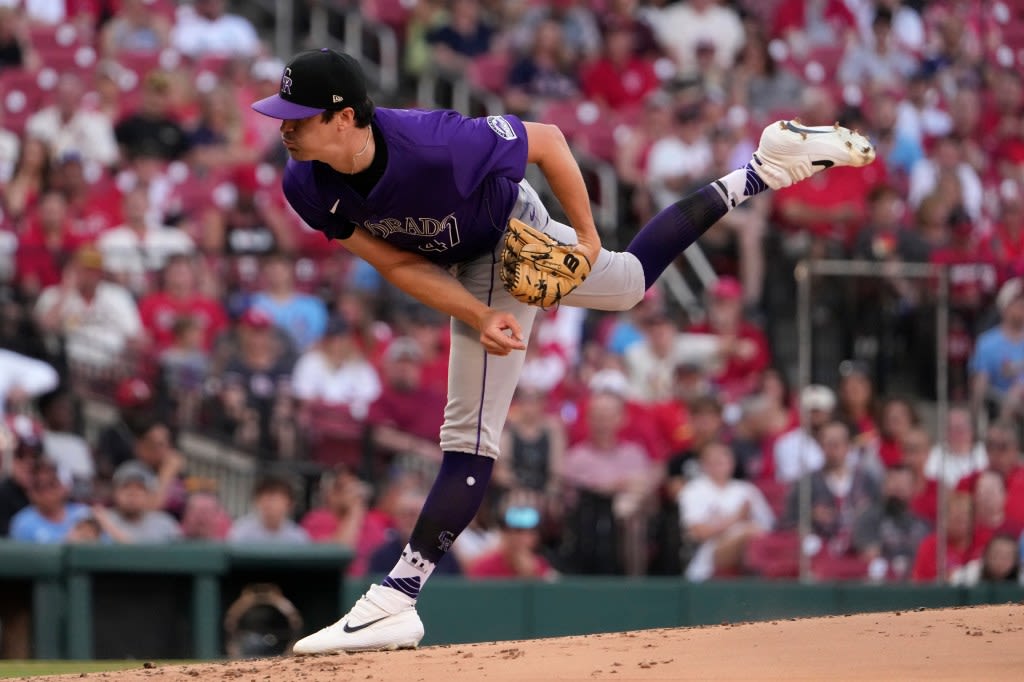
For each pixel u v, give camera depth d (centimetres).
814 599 2731
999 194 3819
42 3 4056
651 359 3347
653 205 3784
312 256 3397
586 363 3347
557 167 1323
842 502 2967
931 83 4206
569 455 3098
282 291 3294
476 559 2788
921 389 3148
